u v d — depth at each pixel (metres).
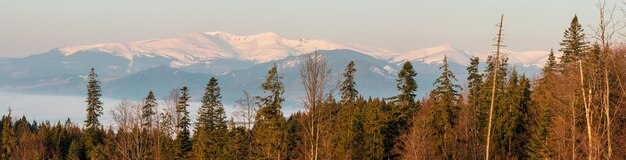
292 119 65.12
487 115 75.56
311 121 46.31
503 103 73.56
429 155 65.00
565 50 72.38
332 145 51.59
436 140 71.00
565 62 70.00
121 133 63.16
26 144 116.25
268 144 56.50
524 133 73.12
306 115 47.69
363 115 82.38
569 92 42.31
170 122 73.00
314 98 44.97
